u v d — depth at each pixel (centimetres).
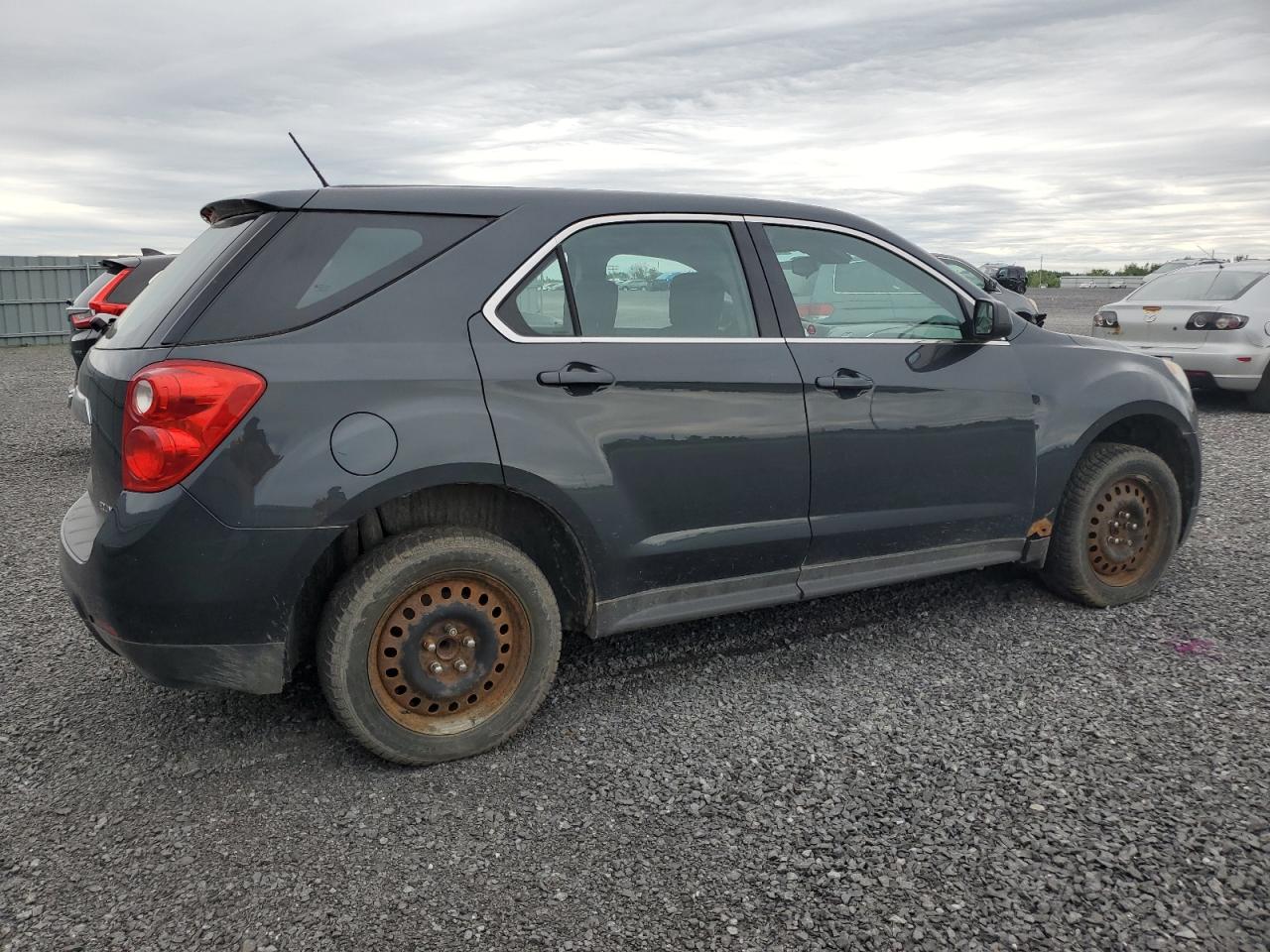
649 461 311
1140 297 1066
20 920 221
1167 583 450
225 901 228
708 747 302
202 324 262
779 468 334
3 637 402
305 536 262
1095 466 405
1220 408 1044
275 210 278
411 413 272
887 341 362
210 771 291
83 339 771
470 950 210
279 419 259
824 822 258
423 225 293
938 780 277
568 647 388
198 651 262
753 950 209
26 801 273
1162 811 258
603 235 317
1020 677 349
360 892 231
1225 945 207
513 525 316
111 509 264
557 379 294
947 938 211
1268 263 991
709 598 336
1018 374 387
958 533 379
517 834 256
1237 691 333
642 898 227
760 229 348
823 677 353
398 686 288
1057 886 228
